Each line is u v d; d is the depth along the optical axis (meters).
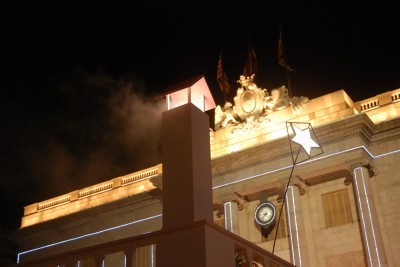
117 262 46.06
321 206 38.41
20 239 55.88
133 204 49.16
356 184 36.28
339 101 39.72
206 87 13.00
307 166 38.16
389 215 36.09
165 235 9.73
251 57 45.94
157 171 50.81
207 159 11.36
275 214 38.91
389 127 37.97
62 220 53.09
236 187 40.53
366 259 35.34
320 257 37.12
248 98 43.75
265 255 11.20
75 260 10.53
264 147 39.91
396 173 37.03
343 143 37.38
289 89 43.34
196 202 10.45
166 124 11.48
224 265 9.53
